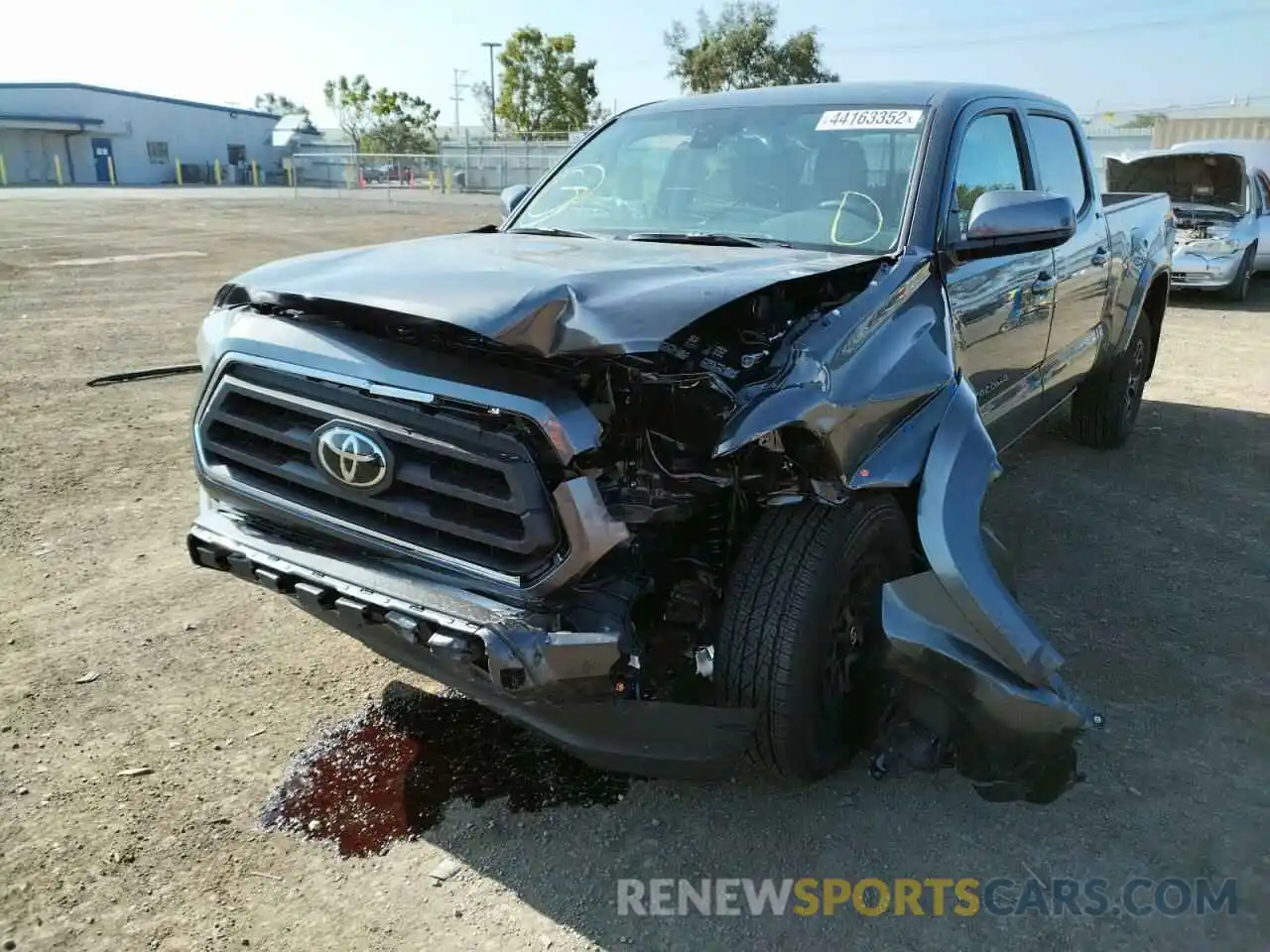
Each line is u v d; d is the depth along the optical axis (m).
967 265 3.55
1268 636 4.00
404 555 2.57
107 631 3.91
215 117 62.34
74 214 26.50
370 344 2.62
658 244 3.51
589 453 2.38
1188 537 5.02
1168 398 8.03
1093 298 5.12
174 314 10.98
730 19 45.59
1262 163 14.60
